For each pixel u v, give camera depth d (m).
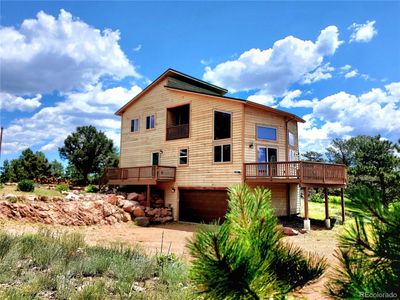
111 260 7.32
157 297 5.25
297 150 22.67
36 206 16.30
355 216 1.08
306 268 1.40
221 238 1.21
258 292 1.23
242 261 1.20
